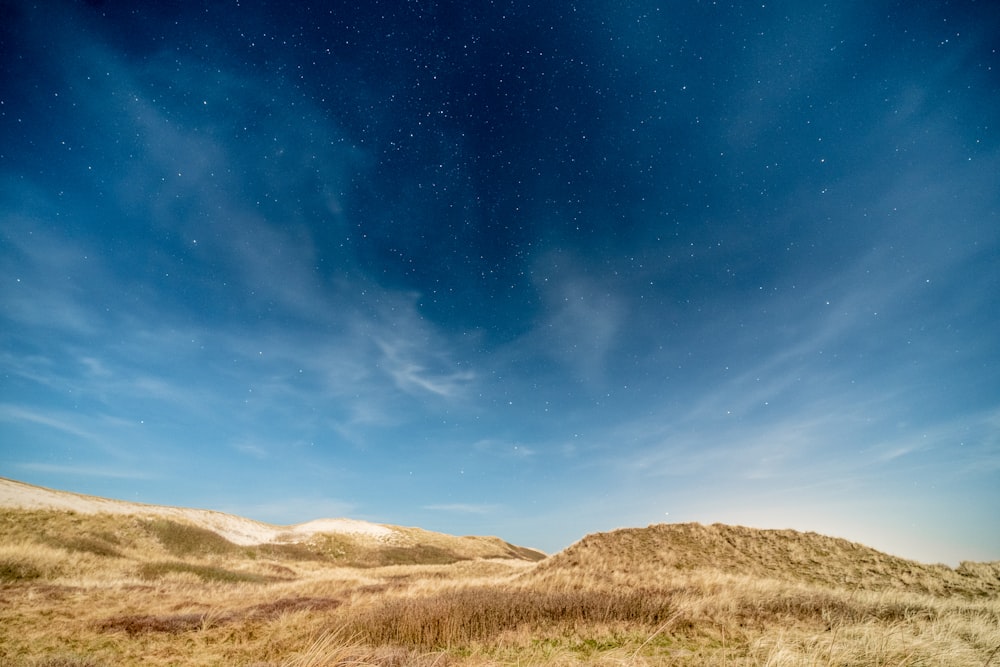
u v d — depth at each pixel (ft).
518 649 27.09
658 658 22.82
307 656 22.15
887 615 34.24
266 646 29.04
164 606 47.03
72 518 128.77
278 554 190.08
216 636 32.73
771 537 88.12
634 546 90.33
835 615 33.17
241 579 93.50
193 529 169.27
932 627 25.21
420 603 36.78
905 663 19.27
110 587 61.82
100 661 26.27
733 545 86.63
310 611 42.24
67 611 40.63
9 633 31.78
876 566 73.46
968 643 23.48
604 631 30.30
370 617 33.17
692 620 32.17
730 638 27.63
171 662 26.66
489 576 93.25
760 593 41.52
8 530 101.86
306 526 248.52
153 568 88.07
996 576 67.10
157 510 176.86
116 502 164.14
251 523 226.79
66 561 78.23
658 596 40.47
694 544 88.58
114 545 119.75
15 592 49.98
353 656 22.58
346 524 258.57
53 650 28.17
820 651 20.81
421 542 261.65
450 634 29.66
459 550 268.82
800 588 47.11
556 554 96.37
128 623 35.65
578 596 40.63
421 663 22.49
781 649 20.13
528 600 37.96
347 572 119.96
